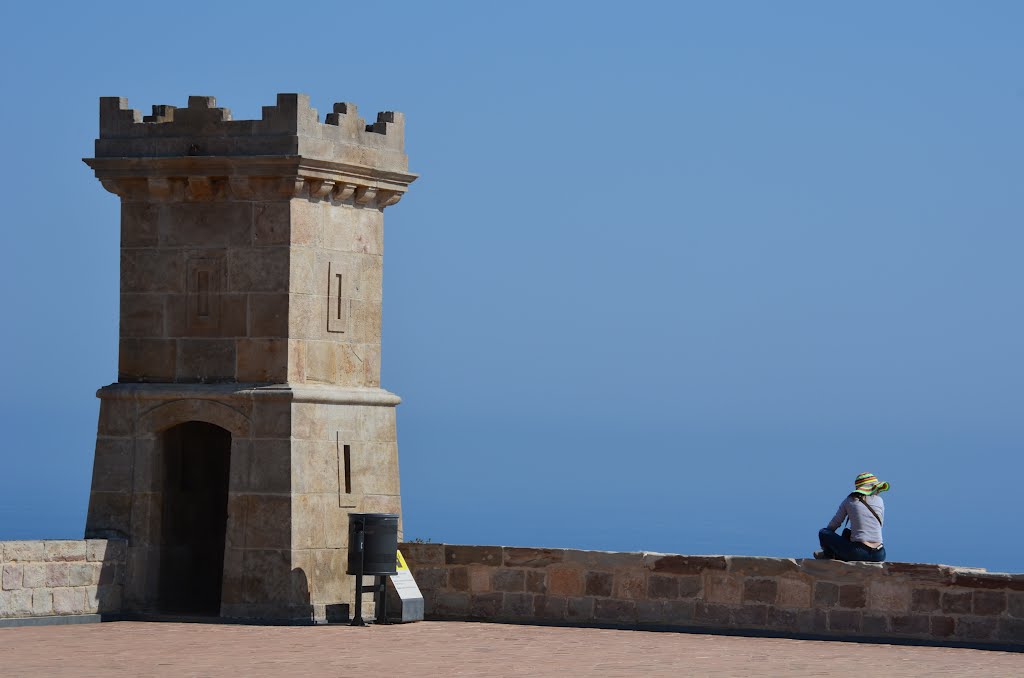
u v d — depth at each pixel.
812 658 34.22
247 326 41.25
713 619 38.59
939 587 36.75
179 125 41.75
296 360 41.12
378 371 43.53
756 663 33.31
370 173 42.62
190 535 43.12
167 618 41.03
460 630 38.97
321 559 41.12
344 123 42.25
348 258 42.62
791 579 38.00
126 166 41.81
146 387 41.78
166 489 42.25
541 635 38.00
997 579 36.25
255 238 41.22
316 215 41.69
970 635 36.44
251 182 41.03
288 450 40.62
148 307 42.12
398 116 43.88
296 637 37.50
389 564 40.28
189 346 41.78
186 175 41.38
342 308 42.41
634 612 39.28
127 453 41.97
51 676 30.67
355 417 42.41
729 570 38.50
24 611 39.34
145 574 41.69
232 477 40.94
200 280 41.72
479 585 40.84
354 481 42.19
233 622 40.53
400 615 40.41
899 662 33.72
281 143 40.94
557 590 40.09
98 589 40.94
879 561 37.94
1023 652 35.78
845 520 38.69
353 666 32.47
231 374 41.38
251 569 40.66
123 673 31.20
